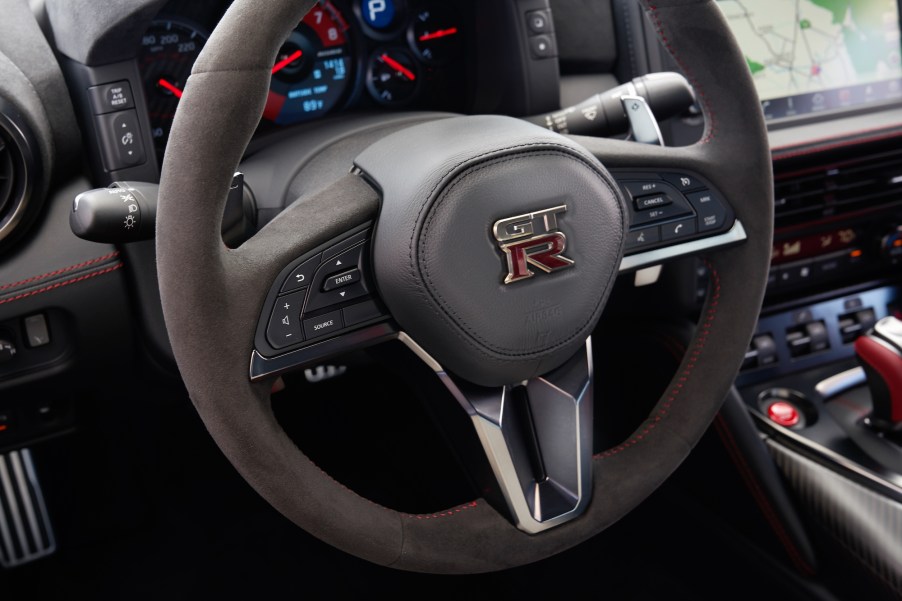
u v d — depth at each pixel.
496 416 0.85
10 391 1.17
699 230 0.94
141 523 1.86
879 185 1.58
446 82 1.51
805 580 1.39
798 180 1.53
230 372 0.73
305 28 1.36
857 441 1.39
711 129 0.94
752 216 0.95
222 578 1.74
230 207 0.81
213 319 0.71
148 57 1.24
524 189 0.78
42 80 1.12
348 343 0.80
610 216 0.83
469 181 0.76
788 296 1.63
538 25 1.42
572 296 0.82
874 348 1.33
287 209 0.81
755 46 1.57
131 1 1.06
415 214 0.76
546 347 0.83
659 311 1.51
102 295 1.15
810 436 1.43
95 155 1.16
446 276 0.77
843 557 1.32
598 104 1.22
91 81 1.12
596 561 1.68
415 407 1.82
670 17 0.88
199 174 0.67
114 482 1.79
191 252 0.68
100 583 1.74
